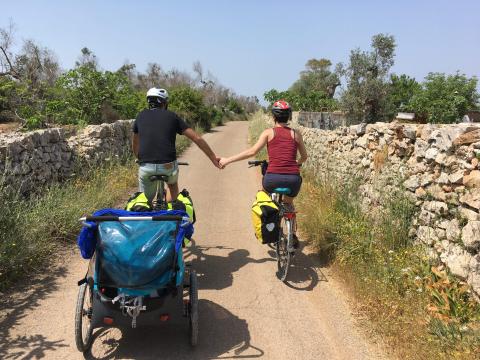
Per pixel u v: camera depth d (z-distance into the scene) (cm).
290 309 475
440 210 501
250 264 599
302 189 945
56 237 636
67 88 1852
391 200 601
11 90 2212
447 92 2283
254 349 400
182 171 1358
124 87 2050
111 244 357
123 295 352
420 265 494
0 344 392
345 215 693
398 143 631
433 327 399
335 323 447
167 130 500
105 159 1069
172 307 370
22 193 695
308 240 686
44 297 482
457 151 485
